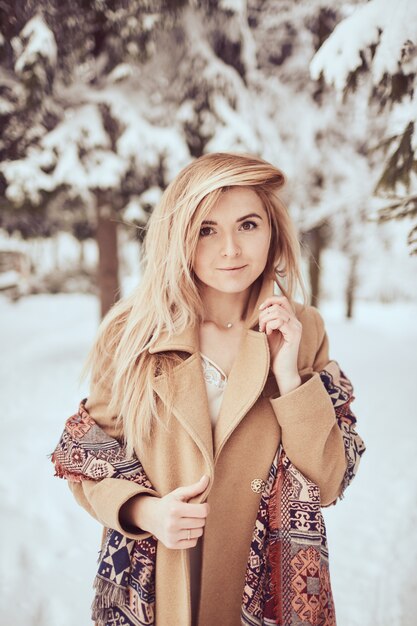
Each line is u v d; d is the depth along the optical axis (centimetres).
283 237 104
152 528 87
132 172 618
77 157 557
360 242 956
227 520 96
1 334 1096
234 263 90
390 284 1441
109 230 667
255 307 102
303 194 802
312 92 784
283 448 98
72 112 588
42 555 245
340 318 1312
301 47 777
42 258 1970
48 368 712
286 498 95
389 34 157
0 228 763
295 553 92
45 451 387
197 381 94
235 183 85
